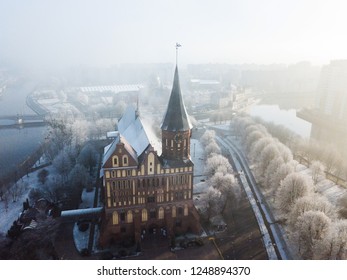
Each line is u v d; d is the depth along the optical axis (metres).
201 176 144.62
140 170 94.00
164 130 96.81
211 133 182.25
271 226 106.38
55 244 95.50
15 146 196.00
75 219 103.00
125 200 95.31
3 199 121.25
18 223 104.19
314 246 84.75
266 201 122.94
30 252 91.25
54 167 151.00
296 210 98.06
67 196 122.50
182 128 95.44
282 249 94.50
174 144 96.44
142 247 94.50
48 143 175.38
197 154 171.50
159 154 104.50
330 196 126.62
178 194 98.75
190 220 101.25
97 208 105.31
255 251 93.56
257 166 147.62
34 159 165.50
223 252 93.12
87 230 102.12
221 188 114.38
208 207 107.06
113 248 94.50
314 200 100.38
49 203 116.94
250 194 128.75
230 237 100.12
